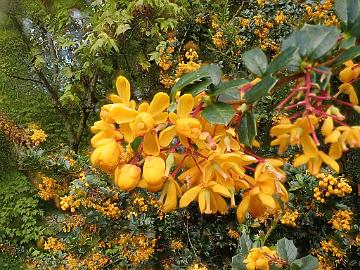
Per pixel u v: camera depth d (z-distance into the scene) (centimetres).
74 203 30
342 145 6
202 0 42
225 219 31
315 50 7
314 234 29
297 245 30
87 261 32
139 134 7
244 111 7
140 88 46
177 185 8
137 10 44
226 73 36
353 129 6
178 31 41
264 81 7
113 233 31
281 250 14
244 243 15
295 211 26
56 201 41
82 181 31
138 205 30
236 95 7
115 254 32
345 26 7
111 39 43
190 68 33
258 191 7
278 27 35
